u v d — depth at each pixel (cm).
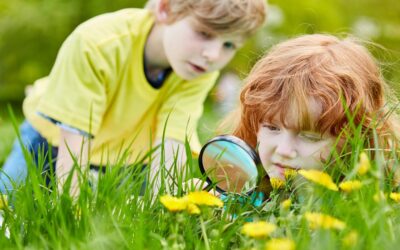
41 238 171
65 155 315
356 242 153
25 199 190
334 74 218
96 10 1091
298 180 205
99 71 327
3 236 182
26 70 1166
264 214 191
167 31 318
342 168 202
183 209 174
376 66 238
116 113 349
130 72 345
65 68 326
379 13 1169
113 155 352
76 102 320
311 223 163
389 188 197
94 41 329
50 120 321
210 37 311
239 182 211
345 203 179
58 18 1112
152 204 201
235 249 174
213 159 212
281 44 240
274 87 218
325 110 211
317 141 212
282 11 1072
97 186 192
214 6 302
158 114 361
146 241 173
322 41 237
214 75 376
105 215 181
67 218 184
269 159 216
